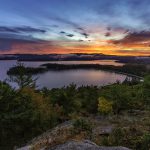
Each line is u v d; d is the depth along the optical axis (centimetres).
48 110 2186
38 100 2039
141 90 2281
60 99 2869
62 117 2461
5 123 1603
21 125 1684
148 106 2138
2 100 1594
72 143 727
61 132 1134
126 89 2650
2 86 1647
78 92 3628
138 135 959
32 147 977
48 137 1127
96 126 1280
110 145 910
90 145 707
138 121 1347
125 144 900
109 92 2772
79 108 2872
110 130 1116
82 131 1111
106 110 2405
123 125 1262
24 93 1844
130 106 2388
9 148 1528
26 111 1683
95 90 3919
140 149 848
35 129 1766
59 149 707
